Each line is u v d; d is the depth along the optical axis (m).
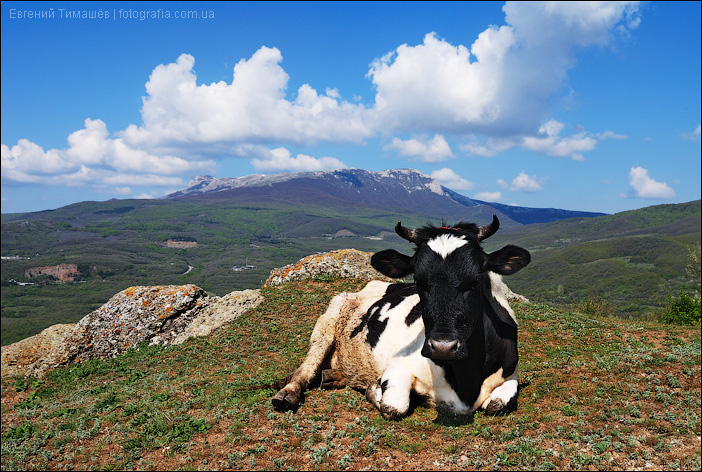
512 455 1.86
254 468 1.95
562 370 2.82
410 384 2.30
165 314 5.40
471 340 2.12
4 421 3.29
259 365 3.62
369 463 1.90
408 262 2.16
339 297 2.99
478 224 2.26
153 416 2.59
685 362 2.79
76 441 2.54
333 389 2.80
